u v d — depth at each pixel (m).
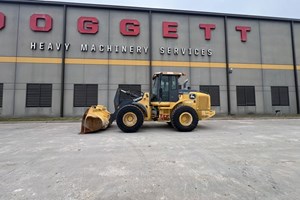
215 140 5.66
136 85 13.43
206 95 7.98
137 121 7.12
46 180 2.87
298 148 4.73
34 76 12.54
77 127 8.76
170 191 2.53
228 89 14.27
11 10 12.68
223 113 14.15
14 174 3.10
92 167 3.42
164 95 7.65
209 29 14.51
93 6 13.32
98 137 6.20
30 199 2.32
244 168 3.36
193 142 5.39
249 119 12.19
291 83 15.23
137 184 2.74
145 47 13.70
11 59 12.42
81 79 12.98
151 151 4.46
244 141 5.52
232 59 14.63
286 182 2.80
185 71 14.00
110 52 13.34
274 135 6.47
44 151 4.50
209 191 2.54
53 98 12.63
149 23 13.82
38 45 12.69
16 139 5.93
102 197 2.38
